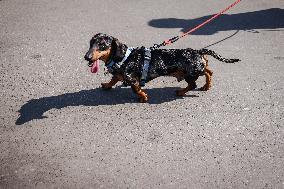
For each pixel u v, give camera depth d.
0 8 3.06
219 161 1.43
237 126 1.61
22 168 1.41
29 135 1.58
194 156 1.45
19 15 2.92
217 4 3.00
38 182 1.35
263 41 2.35
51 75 2.04
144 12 2.90
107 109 1.74
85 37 2.52
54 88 1.92
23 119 1.68
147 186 1.32
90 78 2.00
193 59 1.67
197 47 2.30
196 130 1.59
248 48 2.27
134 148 1.50
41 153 1.49
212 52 1.71
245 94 1.82
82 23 2.74
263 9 2.87
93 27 2.67
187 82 1.75
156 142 1.53
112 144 1.52
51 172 1.39
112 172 1.38
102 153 1.48
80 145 1.52
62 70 2.09
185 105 1.75
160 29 2.59
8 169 1.41
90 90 1.90
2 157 1.47
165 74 1.72
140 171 1.38
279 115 1.67
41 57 2.24
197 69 1.67
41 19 2.83
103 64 2.12
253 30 2.52
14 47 2.38
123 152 1.48
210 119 1.66
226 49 2.26
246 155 1.45
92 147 1.51
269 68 2.03
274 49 2.24
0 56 2.26
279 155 1.45
